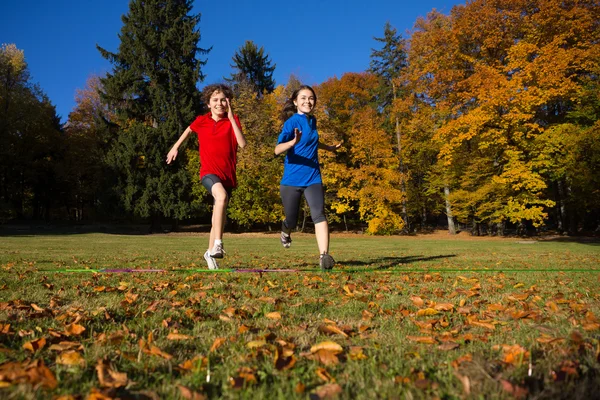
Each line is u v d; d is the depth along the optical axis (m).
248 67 35.31
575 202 22.30
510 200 21.59
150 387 1.32
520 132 20.16
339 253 9.91
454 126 20.75
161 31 27.41
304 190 4.73
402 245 15.22
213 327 2.16
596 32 19.31
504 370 1.41
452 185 25.78
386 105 30.33
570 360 1.48
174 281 4.07
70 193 33.28
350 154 29.34
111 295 3.18
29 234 20.31
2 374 1.30
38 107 27.05
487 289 3.66
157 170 26.16
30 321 2.23
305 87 4.71
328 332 2.04
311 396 1.21
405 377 1.36
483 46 21.03
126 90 26.83
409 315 2.51
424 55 23.45
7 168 29.23
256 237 23.58
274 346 1.70
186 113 26.48
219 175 4.62
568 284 4.07
